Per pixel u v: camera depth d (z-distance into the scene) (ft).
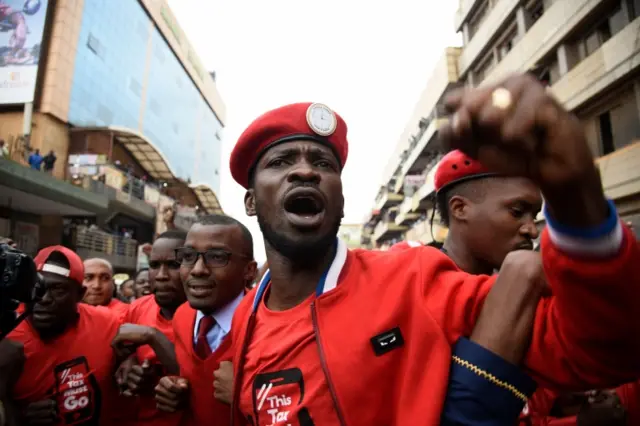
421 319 3.09
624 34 29.30
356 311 3.39
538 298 2.86
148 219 68.23
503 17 46.47
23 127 58.18
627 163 29.09
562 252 2.04
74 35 68.39
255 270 7.79
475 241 4.95
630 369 2.24
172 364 6.78
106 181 58.49
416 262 3.46
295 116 3.96
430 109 66.23
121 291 26.81
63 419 7.50
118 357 7.86
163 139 109.40
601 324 2.08
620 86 30.63
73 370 7.73
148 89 100.78
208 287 6.69
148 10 99.09
